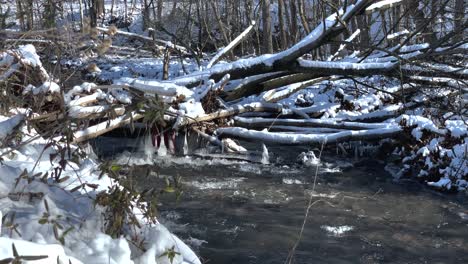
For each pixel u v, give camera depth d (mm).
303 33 28188
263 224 7203
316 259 6160
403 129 10930
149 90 10039
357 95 14469
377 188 9336
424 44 13078
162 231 3781
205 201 8109
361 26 21438
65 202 3832
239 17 29172
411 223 7570
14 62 7328
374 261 6207
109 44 5465
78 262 3033
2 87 5805
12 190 3797
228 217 7438
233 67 11922
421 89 13375
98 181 4301
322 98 14648
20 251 2857
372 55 14000
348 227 7273
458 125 10562
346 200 8539
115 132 11258
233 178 9570
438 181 9508
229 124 11820
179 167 10102
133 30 34250
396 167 10789
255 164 10656
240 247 6375
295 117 13070
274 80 13031
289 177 9820
